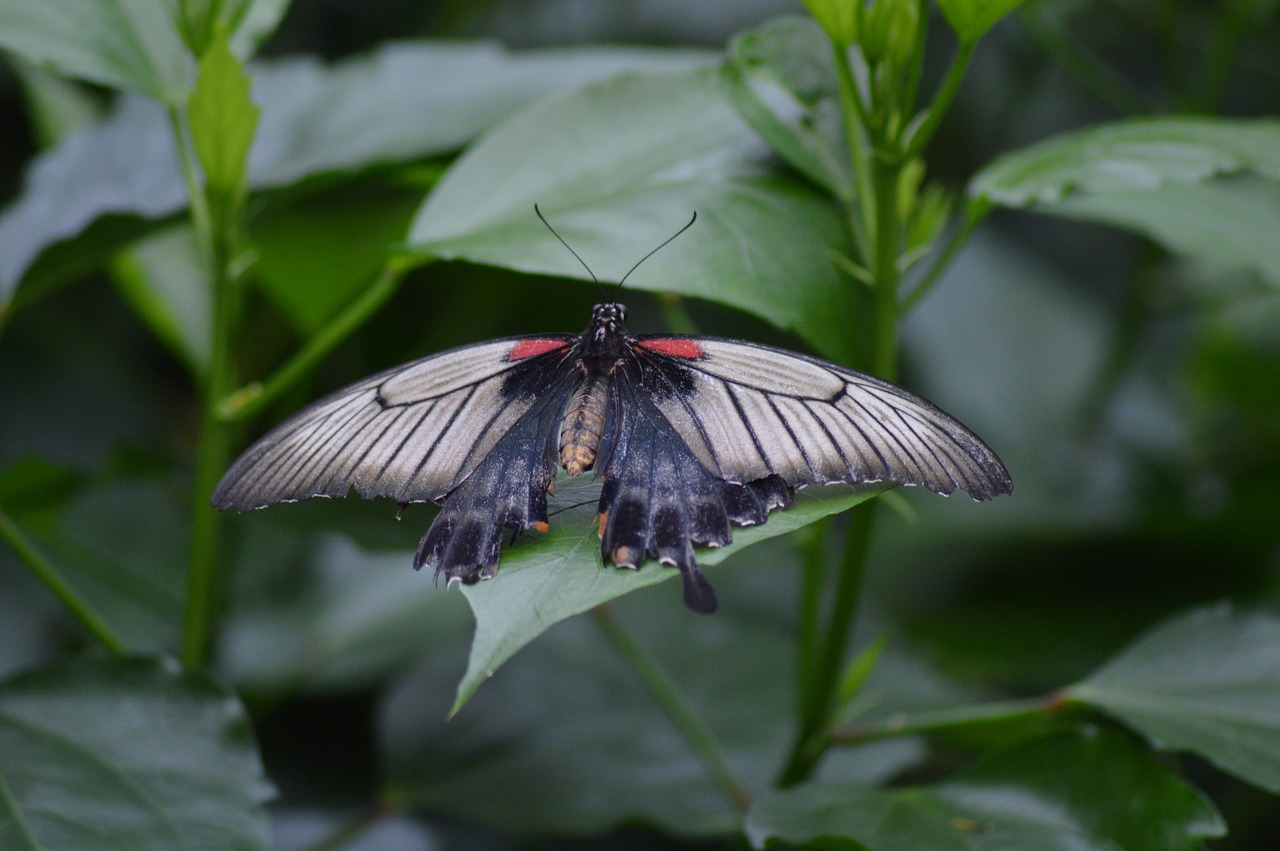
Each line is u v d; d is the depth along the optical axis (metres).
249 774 1.15
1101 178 1.15
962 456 1.12
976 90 1.73
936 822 1.14
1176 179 1.15
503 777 1.24
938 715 1.17
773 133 1.17
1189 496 1.44
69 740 1.15
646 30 1.66
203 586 1.19
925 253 1.16
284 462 1.13
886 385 1.13
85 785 1.14
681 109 1.18
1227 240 1.23
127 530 1.29
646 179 1.17
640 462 1.13
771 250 1.15
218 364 1.18
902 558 1.39
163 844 1.14
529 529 1.12
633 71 1.18
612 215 1.16
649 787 1.23
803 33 1.18
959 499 1.42
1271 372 1.48
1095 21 1.80
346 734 1.27
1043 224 1.86
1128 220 1.23
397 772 1.24
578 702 1.25
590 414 1.14
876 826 1.14
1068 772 1.15
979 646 1.31
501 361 1.15
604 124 1.18
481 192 1.17
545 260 1.15
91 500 1.28
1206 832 1.13
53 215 1.24
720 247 1.15
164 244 1.27
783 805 1.15
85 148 1.25
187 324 1.26
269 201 1.21
